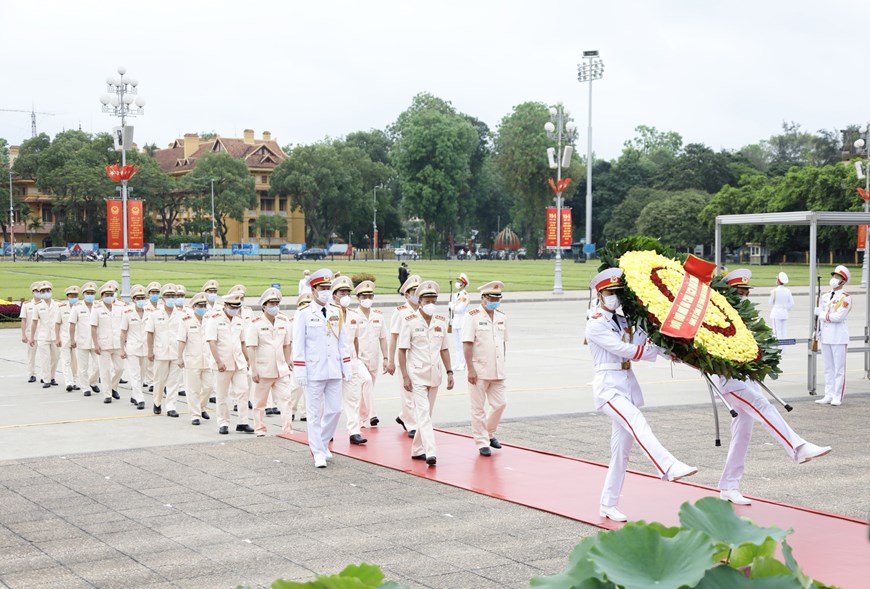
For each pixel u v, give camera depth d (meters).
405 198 103.81
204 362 14.30
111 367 16.67
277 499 9.51
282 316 13.52
